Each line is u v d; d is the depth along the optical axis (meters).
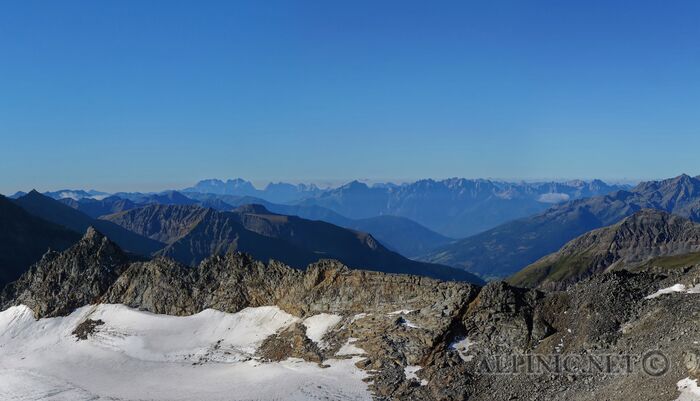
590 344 96.00
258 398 104.75
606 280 108.88
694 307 91.69
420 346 108.88
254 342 132.12
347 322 124.12
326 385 105.12
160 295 156.00
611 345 94.25
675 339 86.31
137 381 123.44
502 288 113.62
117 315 154.00
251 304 145.62
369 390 101.88
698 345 80.81
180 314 151.38
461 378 99.31
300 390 104.38
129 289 161.38
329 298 132.25
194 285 155.12
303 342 122.56
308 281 138.25
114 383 123.88
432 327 111.62
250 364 123.06
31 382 128.12
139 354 136.62
